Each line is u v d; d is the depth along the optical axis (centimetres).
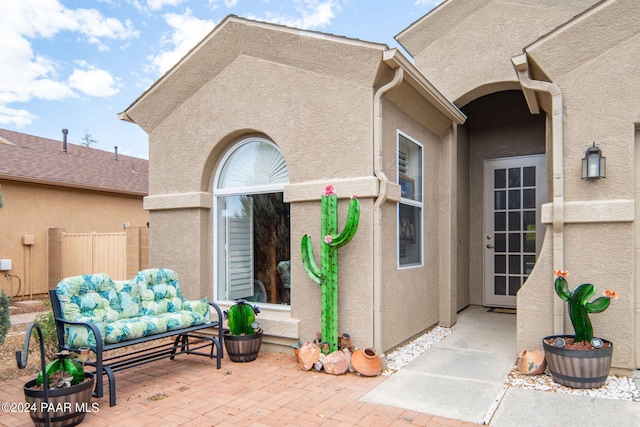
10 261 1116
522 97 855
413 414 379
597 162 449
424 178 653
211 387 454
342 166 527
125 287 505
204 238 649
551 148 576
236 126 610
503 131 872
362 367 473
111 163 1683
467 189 883
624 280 445
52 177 1252
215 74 628
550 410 380
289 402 409
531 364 465
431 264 682
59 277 1181
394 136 555
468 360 528
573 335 463
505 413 378
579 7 663
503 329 688
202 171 641
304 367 498
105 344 435
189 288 646
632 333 443
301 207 557
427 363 518
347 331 518
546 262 489
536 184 838
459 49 750
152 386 459
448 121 700
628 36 446
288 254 595
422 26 771
